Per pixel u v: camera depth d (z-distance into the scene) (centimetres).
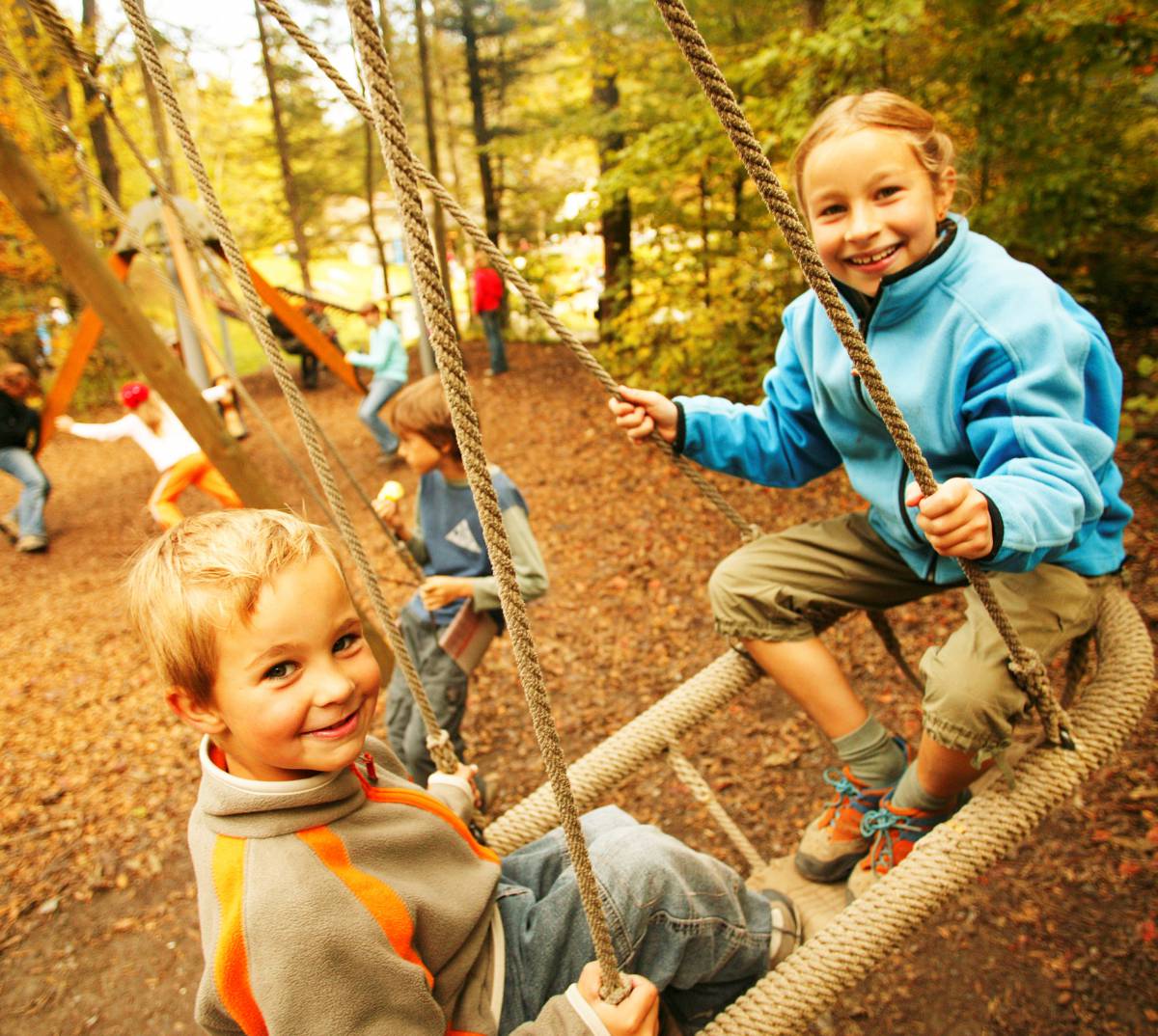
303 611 103
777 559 201
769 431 209
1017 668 150
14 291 1289
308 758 106
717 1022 146
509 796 404
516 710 467
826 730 201
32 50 1026
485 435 907
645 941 143
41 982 330
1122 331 714
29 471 814
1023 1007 277
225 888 106
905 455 124
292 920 102
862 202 161
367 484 866
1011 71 588
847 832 198
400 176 93
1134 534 496
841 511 617
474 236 158
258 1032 104
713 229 775
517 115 1563
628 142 890
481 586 293
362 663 109
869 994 290
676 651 500
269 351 142
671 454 208
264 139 1917
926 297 164
